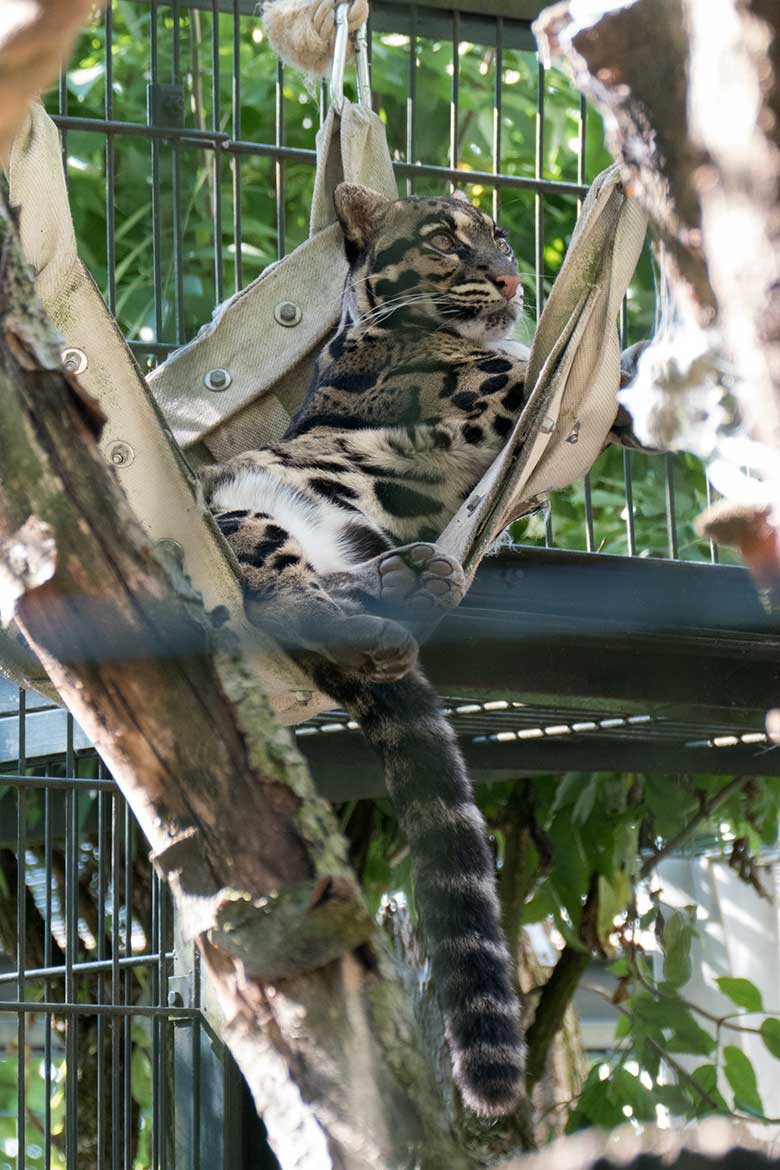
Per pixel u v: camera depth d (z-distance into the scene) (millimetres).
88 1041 10508
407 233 7641
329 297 7656
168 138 7824
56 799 9375
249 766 3061
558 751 8750
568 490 10609
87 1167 10375
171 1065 8719
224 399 7430
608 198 5980
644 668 7395
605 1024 16375
